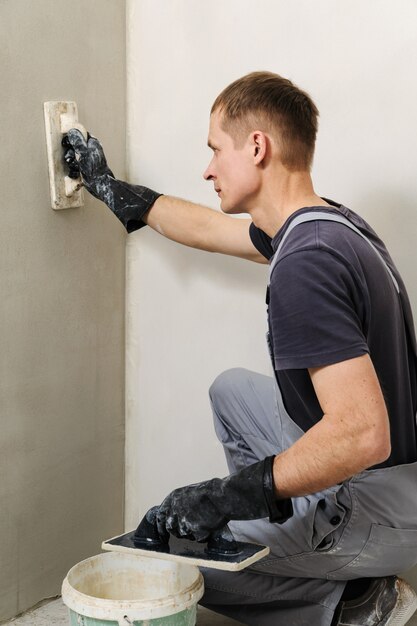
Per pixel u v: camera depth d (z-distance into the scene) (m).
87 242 2.50
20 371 2.27
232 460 2.31
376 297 1.72
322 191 2.40
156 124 2.60
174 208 2.39
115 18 2.53
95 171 2.35
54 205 2.32
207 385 2.63
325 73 2.34
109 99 2.54
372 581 2.04
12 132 2.16
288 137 1.81
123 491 2.79
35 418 2.35
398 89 2.26
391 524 1.89
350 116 2.33
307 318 1.59
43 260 2.32
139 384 2.73
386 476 1.85
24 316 2.27
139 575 2.15
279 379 1.83
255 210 1.89
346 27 2.29
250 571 2.09
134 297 2.71
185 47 2.52
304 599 2.07
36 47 2.21
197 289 2.61
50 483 2.43
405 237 2.31
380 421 1.54
